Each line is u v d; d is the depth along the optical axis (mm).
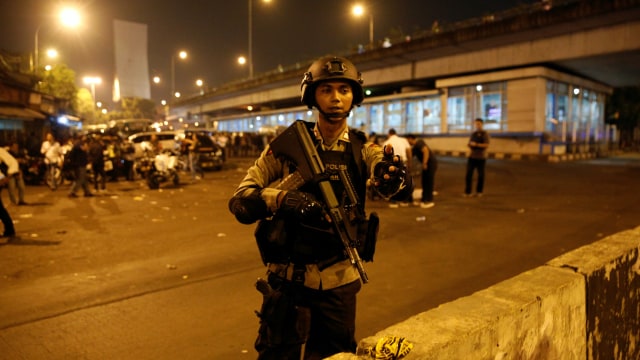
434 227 8836
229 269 6238
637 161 27422
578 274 2545
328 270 2125
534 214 10070
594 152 32406
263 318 2125
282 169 2193
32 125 28188
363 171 2186
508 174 19531
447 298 5121
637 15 23000
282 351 2127
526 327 2121
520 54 28531
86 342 4066
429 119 34906
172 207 11648
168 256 6930
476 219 9594
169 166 16125
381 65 37438
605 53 24859
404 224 9133
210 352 3918
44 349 3932
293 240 2084
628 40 23844
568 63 27938
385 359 1624
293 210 1929
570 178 17656
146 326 4410
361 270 1976
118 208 11492
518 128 29156
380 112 39188
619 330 2922
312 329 2221
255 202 1976
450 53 32219
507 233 8242
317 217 1991
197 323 4488
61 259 6746
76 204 12172
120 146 18859
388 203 11820
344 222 2029
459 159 28734
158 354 3871
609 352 2820
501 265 6320
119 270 6195
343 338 2170
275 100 52188
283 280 2152
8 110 24016
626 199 12086
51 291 5355
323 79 2076
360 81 2152
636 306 3113
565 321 2393
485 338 1889
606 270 2742
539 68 27828
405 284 5578
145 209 11336
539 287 2330
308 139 2123
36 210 11172
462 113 32438
